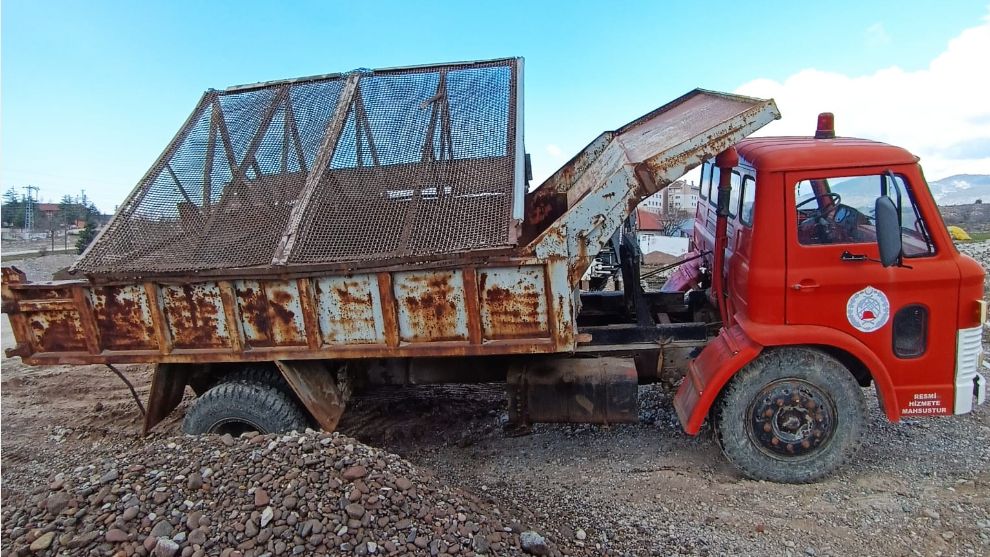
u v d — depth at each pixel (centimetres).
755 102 369
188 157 464
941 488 365
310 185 421
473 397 558
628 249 465
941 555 305
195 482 311
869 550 312
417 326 382
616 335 431
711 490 376
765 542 320
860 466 395
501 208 387
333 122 460
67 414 576
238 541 275
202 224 420
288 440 337
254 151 458
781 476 381
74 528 289
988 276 991
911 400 371
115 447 494
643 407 506
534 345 375
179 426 535
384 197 411
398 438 484
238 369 434
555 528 333
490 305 376
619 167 373
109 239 416
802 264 364
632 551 315
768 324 369
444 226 384
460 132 443
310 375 414
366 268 374
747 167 396
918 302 362
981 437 427
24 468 458
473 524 296
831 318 367
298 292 385
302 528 278
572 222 360
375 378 450
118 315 407
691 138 355
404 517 291
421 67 497
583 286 575
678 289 554
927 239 362
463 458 443
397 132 450
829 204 363
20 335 416
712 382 370
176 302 400
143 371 714
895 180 361
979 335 367
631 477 398
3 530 292
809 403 372
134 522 290
